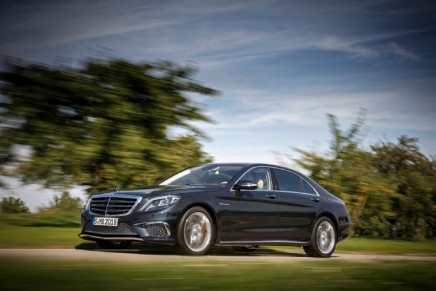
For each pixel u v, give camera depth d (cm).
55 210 1809
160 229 823
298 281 462
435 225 2514
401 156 2502
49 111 1622
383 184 2078
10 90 1596
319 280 473
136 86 1708
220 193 889
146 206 827
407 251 1384
